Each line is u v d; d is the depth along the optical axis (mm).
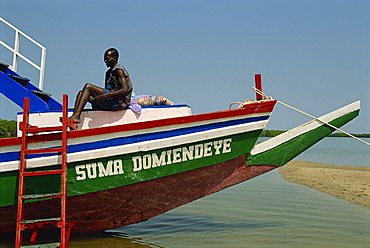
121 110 8359
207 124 8172
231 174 8766
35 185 7770
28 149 7598
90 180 7887
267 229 10289
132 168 7992
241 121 8352
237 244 8875
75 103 8156
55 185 7801
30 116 8234
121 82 8195
